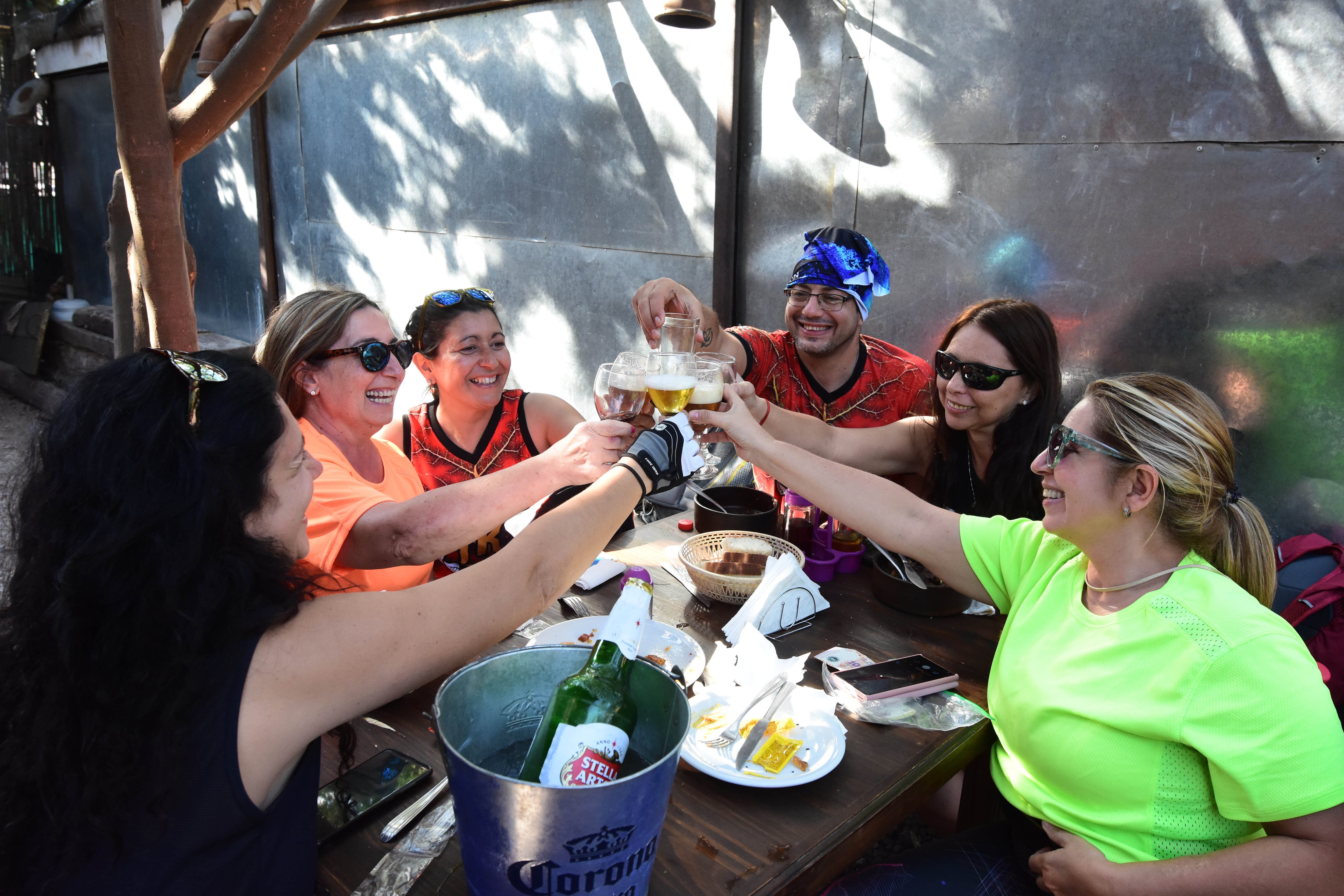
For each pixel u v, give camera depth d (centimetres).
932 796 240
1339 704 223
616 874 93
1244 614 133
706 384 192
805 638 192
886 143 361
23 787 93
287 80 666
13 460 576
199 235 808
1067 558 166
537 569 127
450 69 546
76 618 90
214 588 94
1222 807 131
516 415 275
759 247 417
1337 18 252
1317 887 122
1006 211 333
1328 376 270
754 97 403
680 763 146
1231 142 278
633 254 470
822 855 125
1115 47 297
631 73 446
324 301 198
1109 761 140
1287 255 272
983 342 226
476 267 570
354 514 176
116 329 329
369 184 630
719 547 220
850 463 254
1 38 936
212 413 100
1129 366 313
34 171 953
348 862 121
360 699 104
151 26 252
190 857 95
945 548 188
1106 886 134
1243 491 294
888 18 351
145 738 90
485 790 87
